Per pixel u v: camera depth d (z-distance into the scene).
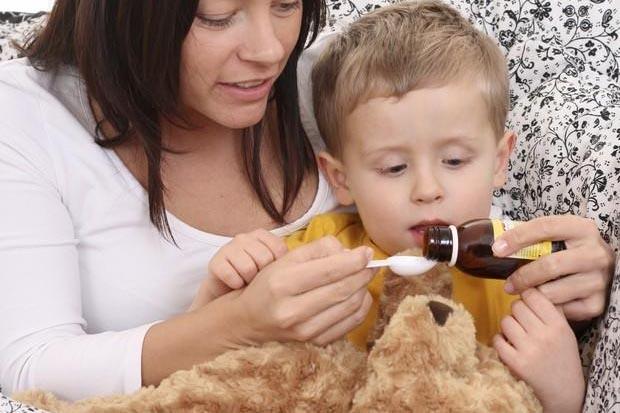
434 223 1.51
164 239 1.55
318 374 1.20
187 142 1.57
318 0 1.57
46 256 1.43
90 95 1.52
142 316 1.55
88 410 1.21
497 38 1.94
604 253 1.33
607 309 1.36
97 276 1.53
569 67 1.86
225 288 1.40
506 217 1.80
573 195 1.64
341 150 1.62
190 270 1.55
